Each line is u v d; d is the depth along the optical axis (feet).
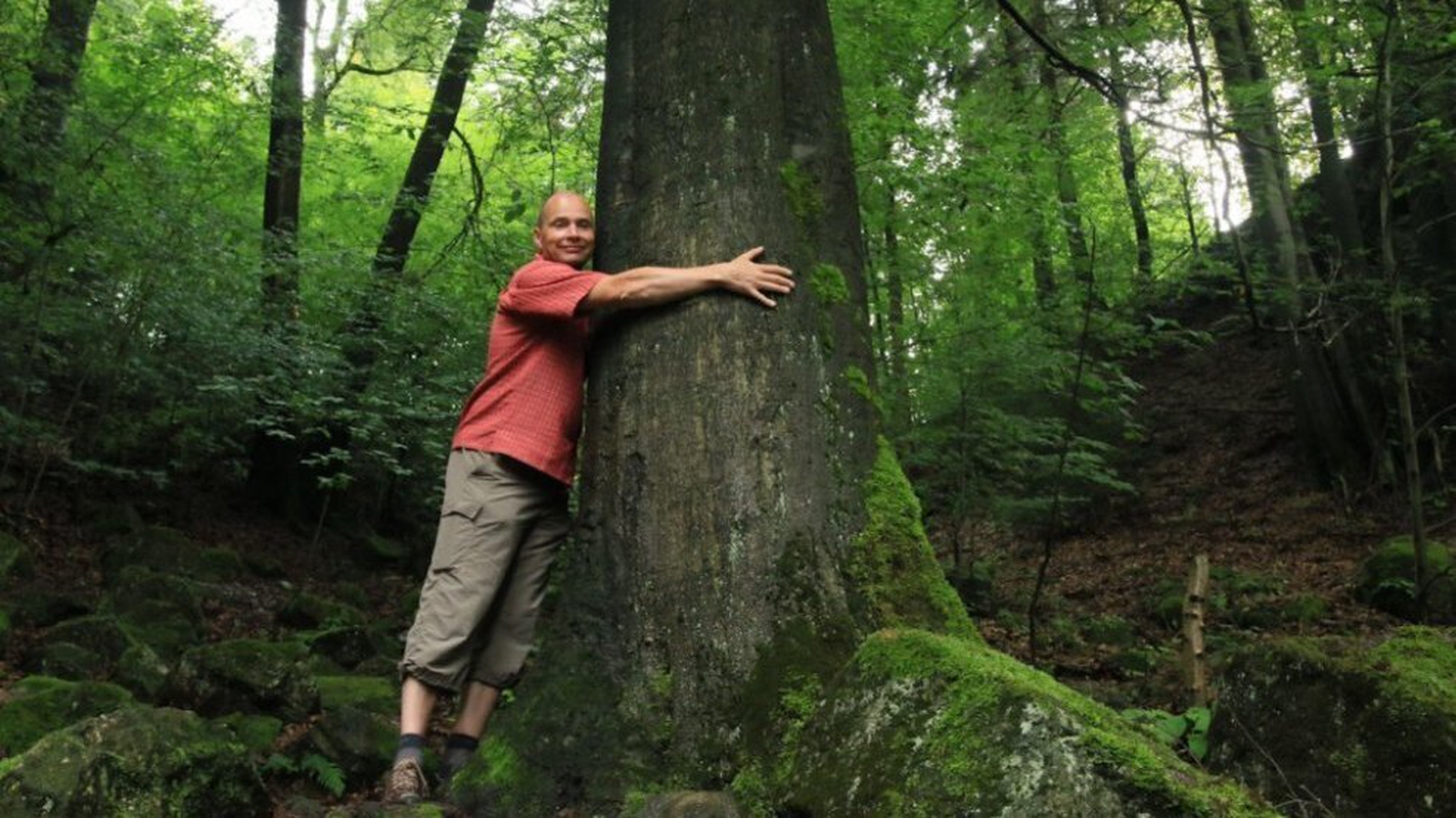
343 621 22.38
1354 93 26.14
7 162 23.66
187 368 28.84
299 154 32.35
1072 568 34.88
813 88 9.99
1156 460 42.96
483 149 42.37
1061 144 27.22
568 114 27.84
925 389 26.76
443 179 35.78
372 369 29.19
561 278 9.31
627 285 9.11
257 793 9.55
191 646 19.15
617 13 10.45
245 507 32.37
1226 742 9.89
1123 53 25.52
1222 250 45.37
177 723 9.29
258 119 33.86
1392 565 26.30
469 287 29.50
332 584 28.89
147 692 14.94
